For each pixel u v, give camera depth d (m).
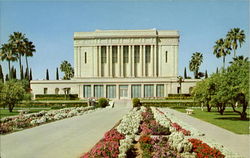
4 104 37.53
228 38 59.78
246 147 13.72
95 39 82.75
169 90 70.56
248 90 24.14
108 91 71.62
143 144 12.69
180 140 12.23
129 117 24.98
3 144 14.87
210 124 23.44
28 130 20.33
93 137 16.97
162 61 82.31
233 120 26.89
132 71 81.88
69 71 106.50
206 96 33.94
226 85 26.88
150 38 81.81
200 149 11.47
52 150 13.30
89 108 45.16
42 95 68.38
